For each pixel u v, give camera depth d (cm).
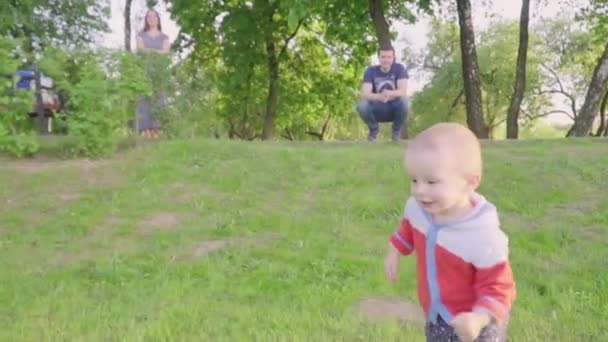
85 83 1006
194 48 2411
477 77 1803
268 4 2300
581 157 905
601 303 477
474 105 1798
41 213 745
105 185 845
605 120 3484
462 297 248
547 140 1114
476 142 237
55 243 647
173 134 1212
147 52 1212
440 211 237
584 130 1870
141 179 868
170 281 537
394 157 931
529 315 449
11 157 1029
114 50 1051
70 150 1047
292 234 661
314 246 622
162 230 681
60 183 855
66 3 1375
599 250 597
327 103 2888
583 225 672
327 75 2861
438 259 248
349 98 2873
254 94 2656
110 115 1023
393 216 718
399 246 279
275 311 462
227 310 468
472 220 241
